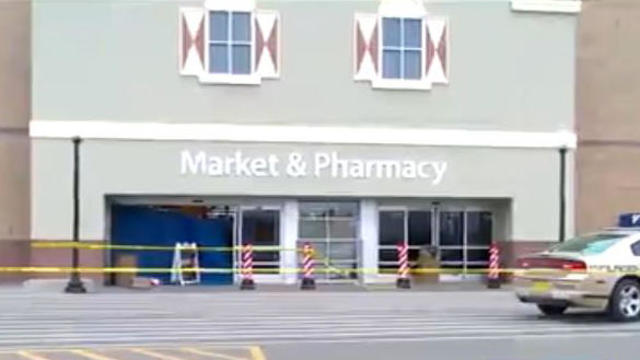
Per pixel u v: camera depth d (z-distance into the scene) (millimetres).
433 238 29094
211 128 26828
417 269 28719
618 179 30781
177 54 26750
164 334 14508
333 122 27500
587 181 30688
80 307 19422
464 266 29328
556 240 28547
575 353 12523
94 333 14617
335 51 27562
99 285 26125
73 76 26172
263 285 27016
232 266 27984
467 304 20562
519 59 28531
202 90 26844
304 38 27391
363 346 13125
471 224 29453
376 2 27812
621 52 30703
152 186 26547
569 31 28812
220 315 17719
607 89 30781
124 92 26438
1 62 27641
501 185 28344
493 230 29562
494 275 27172
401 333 14766
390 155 27828
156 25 26641
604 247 16719
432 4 28109
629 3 30609
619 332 14953
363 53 27672
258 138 27094
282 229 28203
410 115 27938
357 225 28594
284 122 27250
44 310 18719
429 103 28047
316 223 28391
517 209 28406
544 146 28594
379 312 18516
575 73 29938
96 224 26203
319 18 27484
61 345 13141
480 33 28328
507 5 28484
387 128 27781
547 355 12336
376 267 28562
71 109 26156
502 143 28359
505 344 13422
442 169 28078
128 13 26469
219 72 26984
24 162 27641
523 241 28375
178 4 26781
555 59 28734
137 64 26531
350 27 27656
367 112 27703
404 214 28906
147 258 27688
